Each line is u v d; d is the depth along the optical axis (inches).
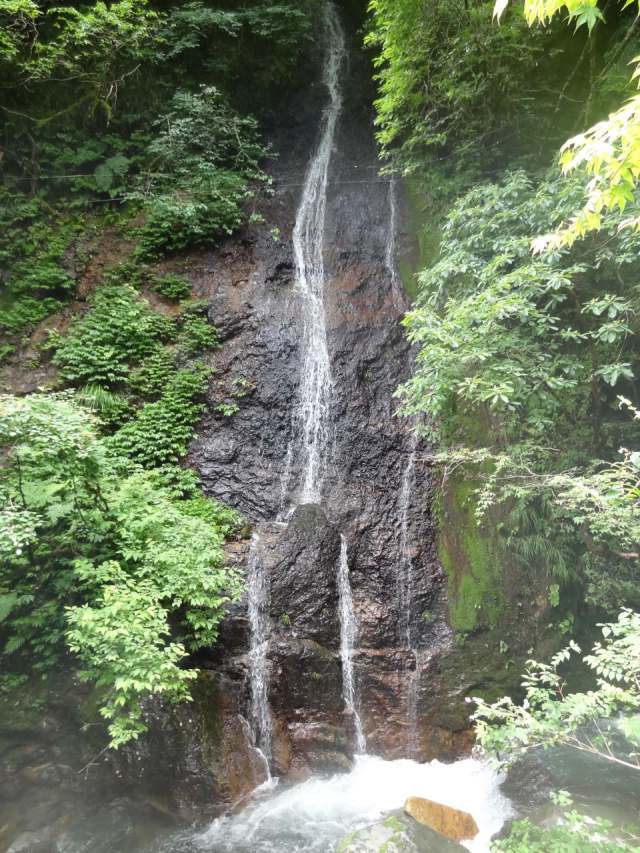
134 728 218.8
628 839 181.8
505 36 379.6
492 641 287.6
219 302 417.7
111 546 262.2
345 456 362.9
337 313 419.2
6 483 241.6
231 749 242.4
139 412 355.9
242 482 349.4
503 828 215.5
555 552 306.7
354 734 269.4
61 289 408.8
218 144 494.3
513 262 312.8
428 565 317.1
